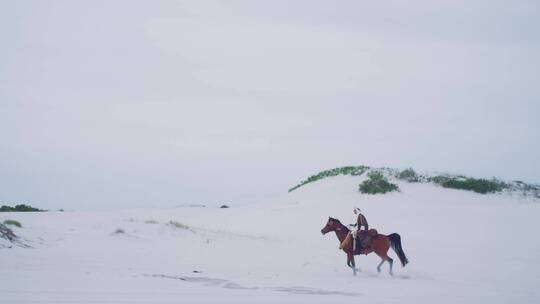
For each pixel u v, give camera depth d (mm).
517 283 18281
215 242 25719
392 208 40344
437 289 16172
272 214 41000
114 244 22828
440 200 43094
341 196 44781
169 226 27000
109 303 11250
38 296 11672
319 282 17141
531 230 33312
